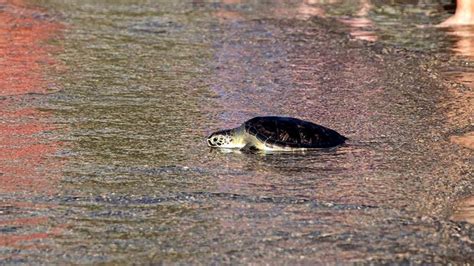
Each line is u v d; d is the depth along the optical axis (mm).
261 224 26156
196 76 45906
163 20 63031
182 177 30266
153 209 27312
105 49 52469
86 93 41750
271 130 33344
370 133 35656
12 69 46438
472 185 29609
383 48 53594
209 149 33469
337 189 29156
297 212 27109
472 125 36938
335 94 42281
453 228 25938
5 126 36094
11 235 25250
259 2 71562
